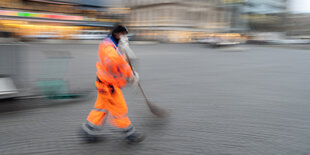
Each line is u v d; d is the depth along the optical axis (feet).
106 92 8.57
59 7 87.66
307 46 103.04
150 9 145.07
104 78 8.46
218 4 158.51
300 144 9.46
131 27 152.56
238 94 17.63
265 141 9.68
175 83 21.15
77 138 9.66
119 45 8.83
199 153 8.61
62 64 16.20
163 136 10.03
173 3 134.21
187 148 8.98
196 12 146.51
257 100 16.05
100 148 8.86
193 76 24.86
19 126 10.77
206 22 153.17
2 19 74.43
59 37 87.71
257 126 11.33
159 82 21.42
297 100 16.28
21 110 12.90
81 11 94.12
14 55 14.92
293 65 36.32
